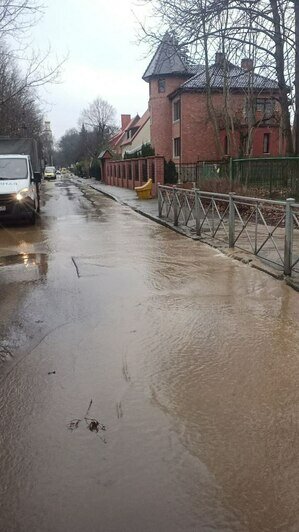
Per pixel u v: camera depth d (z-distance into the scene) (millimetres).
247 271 7082
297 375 3646
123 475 2518
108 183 39844
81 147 90125
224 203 11367
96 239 10461
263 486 2418
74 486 2443
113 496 2365
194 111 33219
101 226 12812
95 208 18562
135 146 54000
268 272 6828
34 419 3100
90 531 2148
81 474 2533
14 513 2273
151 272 7145
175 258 8211
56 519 2227
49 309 5398
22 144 16703
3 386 3568
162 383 3559
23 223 13586
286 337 4430
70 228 12438
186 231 11141
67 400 3336
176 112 35344
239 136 32469
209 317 5035
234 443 2785
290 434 2867
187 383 3549
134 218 14867
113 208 18422
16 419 3107
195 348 4207
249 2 13531
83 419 3084
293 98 18516
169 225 12242
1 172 13805
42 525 2191
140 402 3285
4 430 2980
